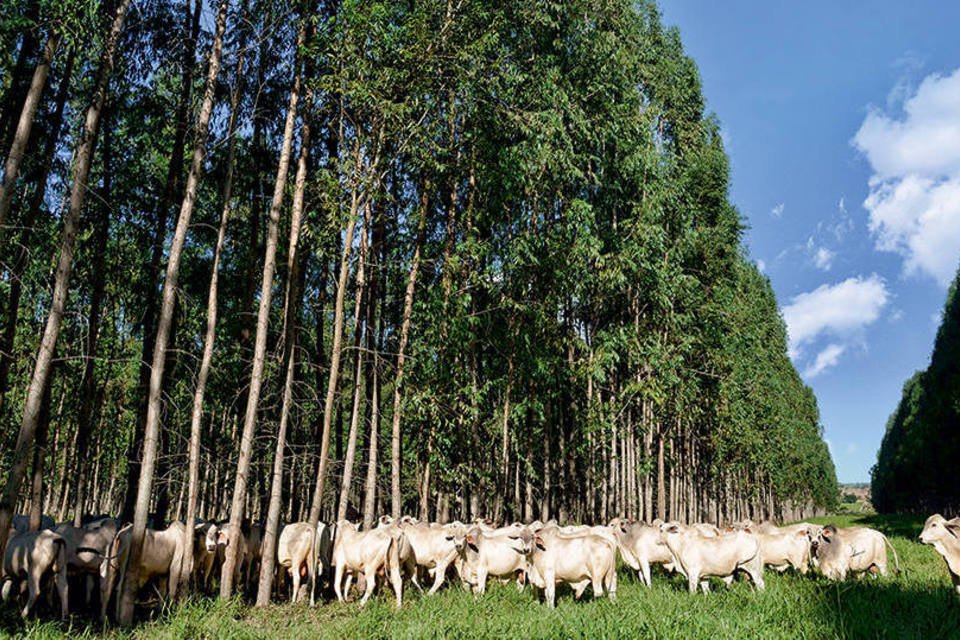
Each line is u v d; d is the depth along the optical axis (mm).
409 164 17234
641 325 23094
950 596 11062
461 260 18219
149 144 18609
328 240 16047
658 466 26500
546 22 18875
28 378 20219
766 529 17812
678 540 13141
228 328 20266
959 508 48062
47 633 9086
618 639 7863
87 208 17078
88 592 12055
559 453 23156
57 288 9922
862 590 11453
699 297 25875
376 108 14188
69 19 10219
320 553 14172
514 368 19359
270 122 17719
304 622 10727
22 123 9758
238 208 20234
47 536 11117
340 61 13875
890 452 82562
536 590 11836
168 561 12195
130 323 21578
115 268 19891
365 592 12727
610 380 23312
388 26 14250
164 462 16172
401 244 19688
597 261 20703
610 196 22297
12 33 13141
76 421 23391
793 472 58438
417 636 8461
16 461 9289
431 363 16812
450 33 15367
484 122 17922
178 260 11773
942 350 44812
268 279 13414
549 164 19109
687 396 25750
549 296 19891
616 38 21875
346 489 14508
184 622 9734
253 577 15219
